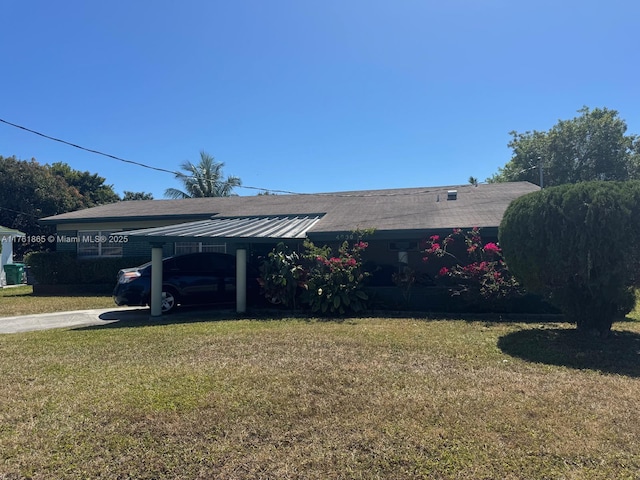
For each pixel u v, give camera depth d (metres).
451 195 14.66
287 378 5.04
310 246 10.45
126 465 3.20
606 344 6.79
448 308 10.14
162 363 5.76
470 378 5.09
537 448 3.40
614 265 6.45
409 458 3.27
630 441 3.50
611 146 28.86
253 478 3.05
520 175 30.72
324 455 3.32
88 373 5.36
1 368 5.66
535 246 6.95
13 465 3.19
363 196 17.42
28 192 32.97
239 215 15.49
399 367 5.52
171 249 17.06
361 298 10.13
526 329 7.95
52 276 16.75
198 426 3.79
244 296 10.37
